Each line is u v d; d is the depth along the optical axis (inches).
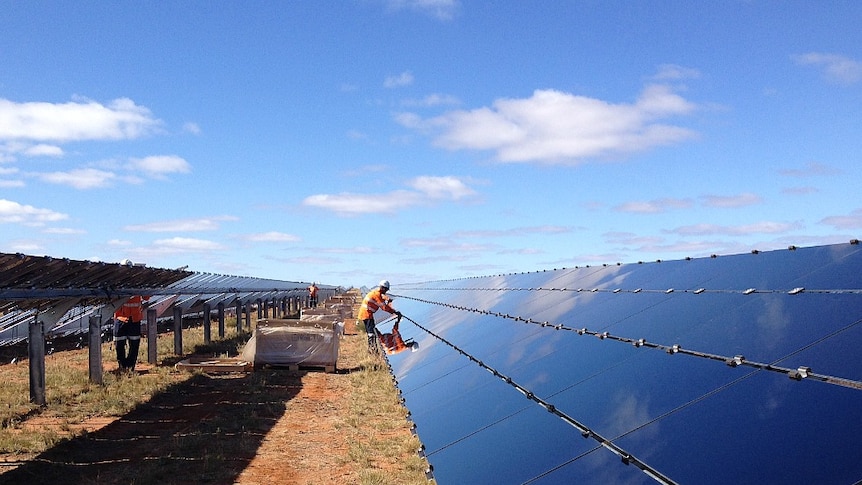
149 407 613.3
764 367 215.6
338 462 437.1
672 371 258.5
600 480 202.8
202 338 1232.2
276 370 838.5
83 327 1226.6
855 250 300.7
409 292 2177.7
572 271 758.5
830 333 215.0
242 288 1430.9
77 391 657.0
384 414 581.9
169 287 957.2
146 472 399.9
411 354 694.5
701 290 372.2
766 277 333.1
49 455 441.7
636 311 398.0
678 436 200.2
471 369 459.5
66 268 573.3
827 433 156.4
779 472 153.2
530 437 275.4
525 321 536.1
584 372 320.5
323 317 1385.3
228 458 443.8
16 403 588.7
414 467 414.6
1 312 679.1
